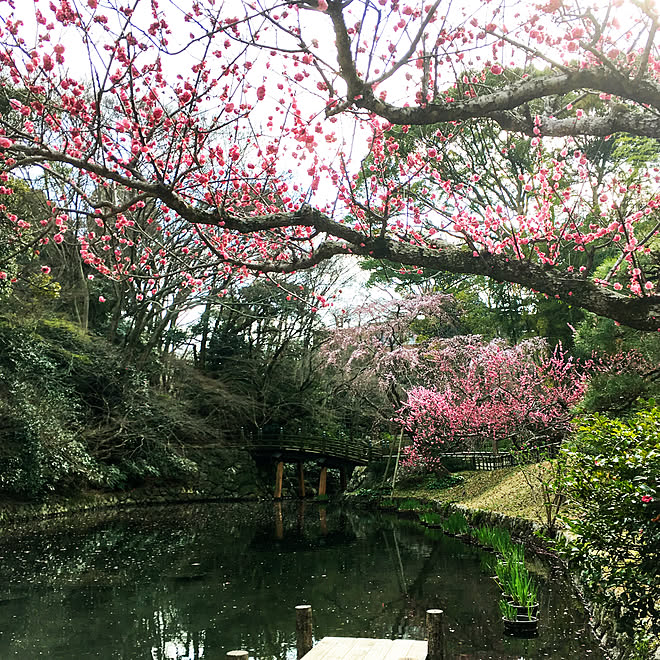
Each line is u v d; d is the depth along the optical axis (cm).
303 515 2142
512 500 1541
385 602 913
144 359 2583
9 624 841
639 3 467
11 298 1903
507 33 509
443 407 2084
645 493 495
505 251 648
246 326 3178
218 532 1697
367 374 2545
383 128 639
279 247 745
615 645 639
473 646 706
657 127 528
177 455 2670
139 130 553
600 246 576
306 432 3064
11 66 561
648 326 545
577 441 662
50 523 1828
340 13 443
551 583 962
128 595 983
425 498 2122
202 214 592
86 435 2256
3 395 1852
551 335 2089
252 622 834
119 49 548
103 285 2614
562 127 572
